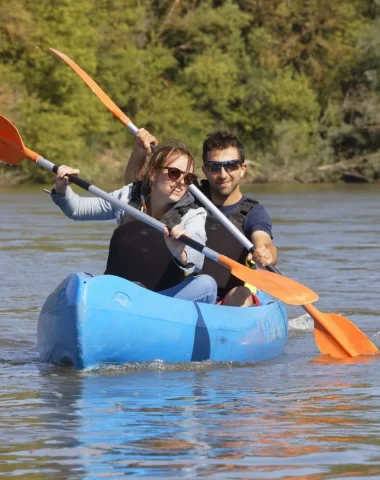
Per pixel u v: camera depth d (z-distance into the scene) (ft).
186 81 224.12
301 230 90.02
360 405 24.85
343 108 229.86
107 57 215.10
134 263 31.58
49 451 20.31
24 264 60.54
